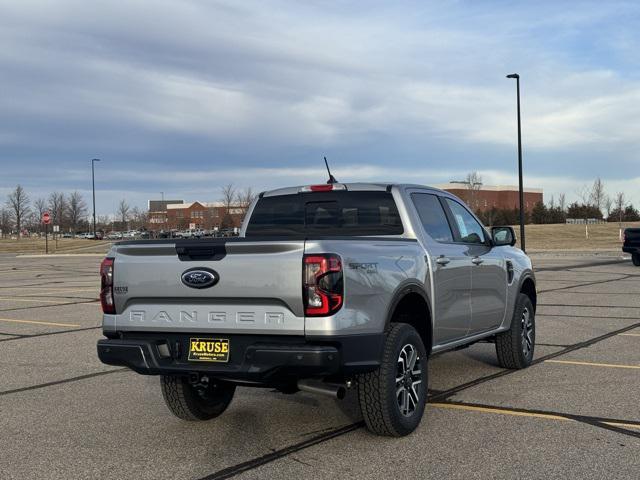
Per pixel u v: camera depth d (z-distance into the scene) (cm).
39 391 691
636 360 790
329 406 619
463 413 576
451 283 602
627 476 423
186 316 481
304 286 444
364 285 470
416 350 529
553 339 948
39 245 6831
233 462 469
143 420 582
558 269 2405
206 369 467
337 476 435
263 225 659
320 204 632
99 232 10575
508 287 725
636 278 1992
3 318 1288
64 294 1809
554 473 431
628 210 9475
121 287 507
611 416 558
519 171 3206
